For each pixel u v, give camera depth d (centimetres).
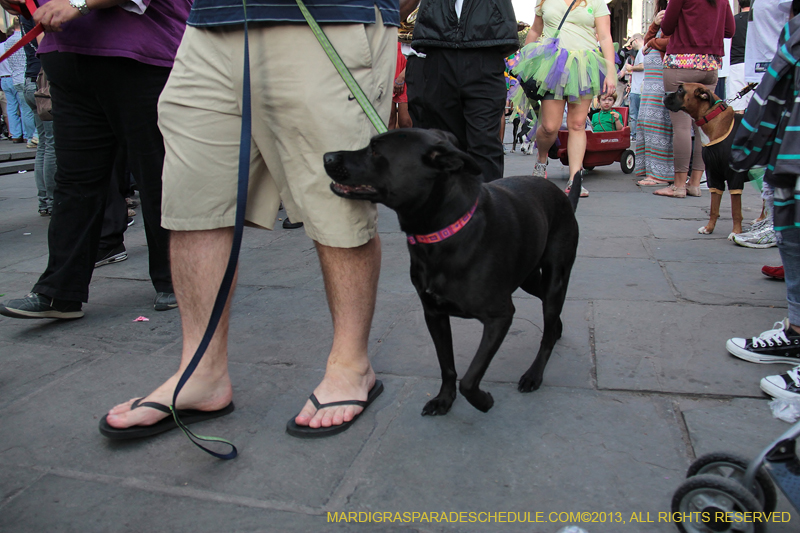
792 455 142
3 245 485
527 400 222
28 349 282
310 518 164
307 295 346
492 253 194
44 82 493
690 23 561
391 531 159
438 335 211
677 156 594
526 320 297
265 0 180
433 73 405
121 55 271
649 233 462
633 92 1056
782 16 396
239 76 189
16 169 972
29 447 201
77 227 303
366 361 221
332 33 186
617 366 246
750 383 228
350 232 198
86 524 164
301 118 188
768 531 153
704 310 302
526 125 1005
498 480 178
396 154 179
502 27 376
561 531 153
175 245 206
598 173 794
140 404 203
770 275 346
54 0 248
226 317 213
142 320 318
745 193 619
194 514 167
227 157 200
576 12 557
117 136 299
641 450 189
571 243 245
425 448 195
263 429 209
